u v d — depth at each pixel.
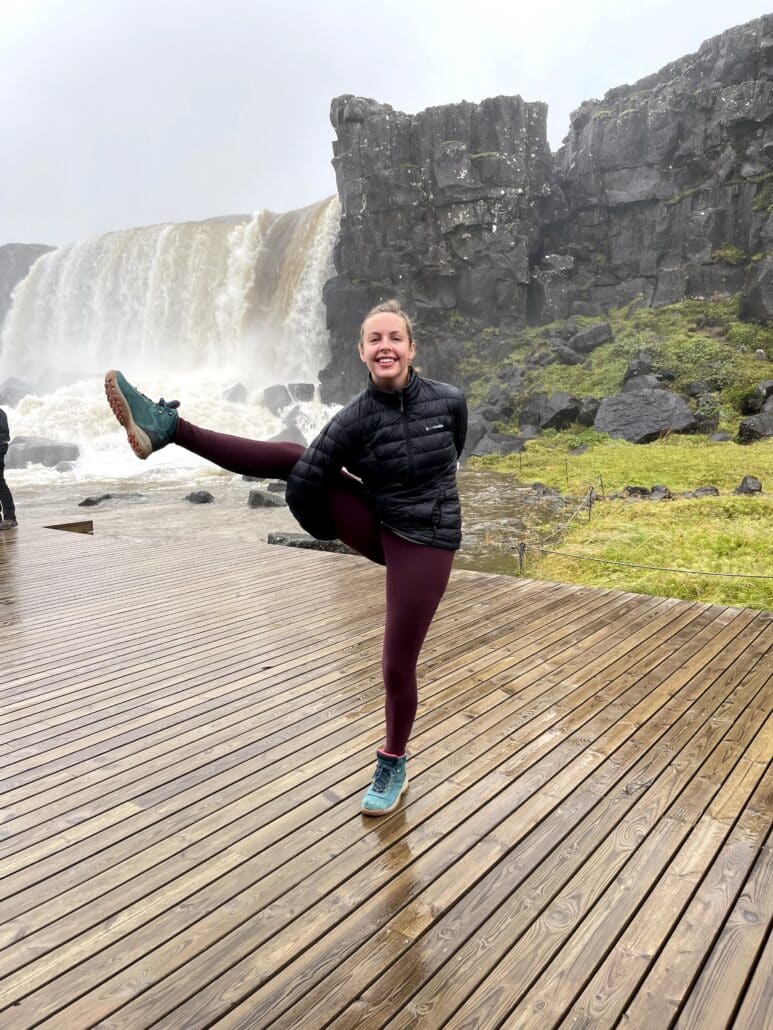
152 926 2.14
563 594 5.59
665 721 3.42
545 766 3.02
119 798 2.84
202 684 3.99
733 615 5.02
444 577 2.47
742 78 28.03
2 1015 1.82
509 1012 1.82
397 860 2.42
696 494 14.28
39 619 5.25
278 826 2.63
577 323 29.20
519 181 30.19
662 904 2.20
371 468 2.38
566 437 22.73
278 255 35.38
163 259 36.81
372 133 30.27
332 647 4.52
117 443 25.56
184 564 6.96
